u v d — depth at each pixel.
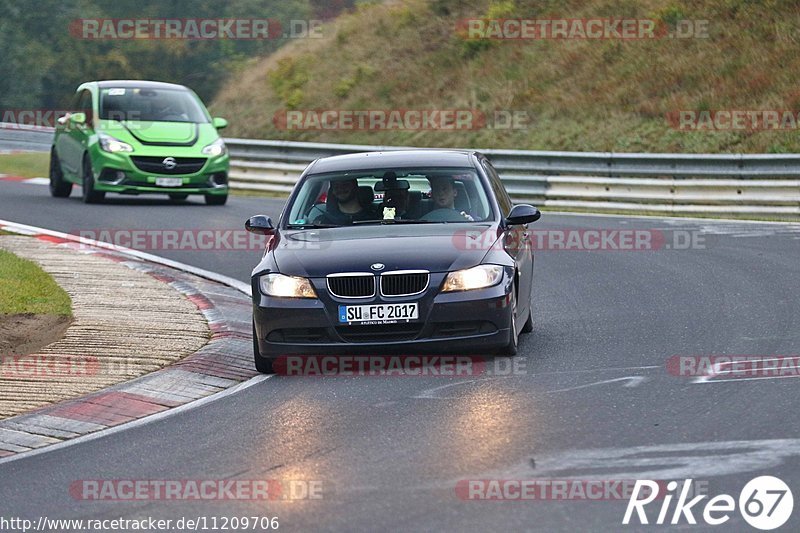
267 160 93.19
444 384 29.67
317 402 28.38
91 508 20.72
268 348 31.88
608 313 40.47
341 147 89.00
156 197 81.69
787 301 41.50
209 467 23.05
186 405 29.03
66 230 62.69
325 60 132.00
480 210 34.88
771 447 22.69
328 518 19.36
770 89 100.94
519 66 116.88
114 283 46.53
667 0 116.38
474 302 31.28
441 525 18.73
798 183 74.00
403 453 23.27
